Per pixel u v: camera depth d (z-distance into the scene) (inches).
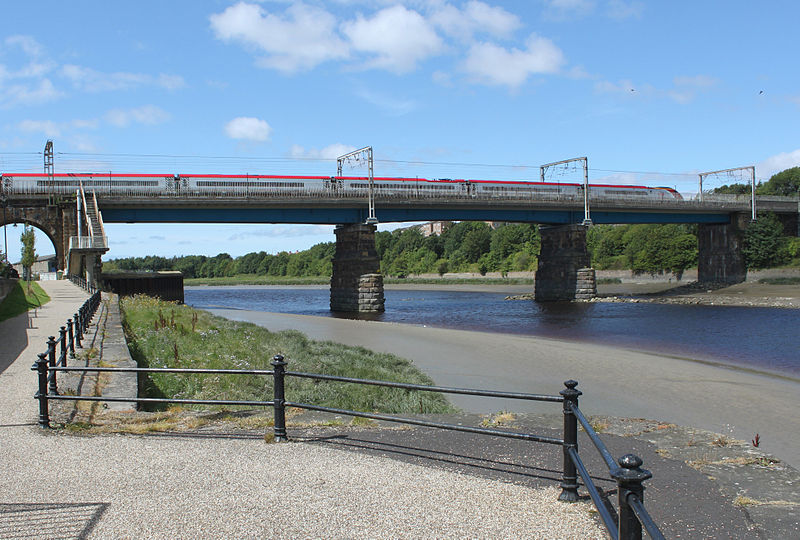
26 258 2559.1
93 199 2198.6
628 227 5487.2
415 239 7829.7
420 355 1102.4
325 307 3314.5
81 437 359.3
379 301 2719.0
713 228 3973.9
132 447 338.0
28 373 562.3
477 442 350.0
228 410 453.1
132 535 225.8
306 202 2546.8
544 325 1904.5
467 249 6668.3
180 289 3280.0
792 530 232.8
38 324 967.6
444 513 244.5
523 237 6230.3
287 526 232.8
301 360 921.5
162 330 1024.2
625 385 812.6
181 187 2439.7
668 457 322.7
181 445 342.0
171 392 613.0
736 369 970.7
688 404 698.8
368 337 1405.0
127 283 2935.5
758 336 1469.0
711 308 2425.0
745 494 269.3
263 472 295.3
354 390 669.9
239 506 252.5
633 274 4867.1
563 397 264.1
